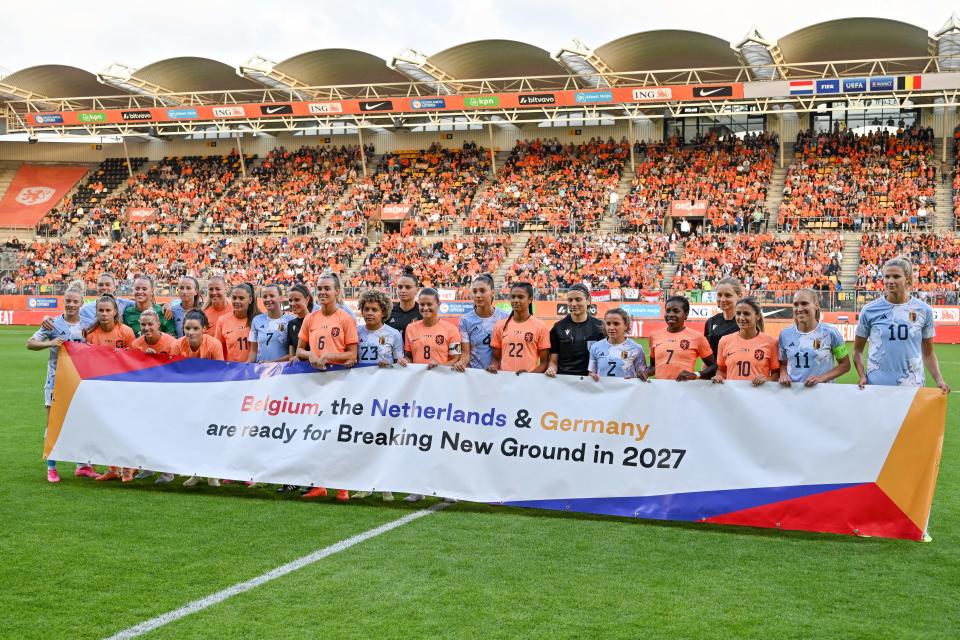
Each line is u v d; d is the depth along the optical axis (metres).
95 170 48.66
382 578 5.52
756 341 7.28
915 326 7.07
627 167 41.16
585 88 39.38
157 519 6.91
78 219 45.06
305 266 38.09
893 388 6.59
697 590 5.35
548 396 7.26
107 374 8.27
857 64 35.66
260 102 43.03
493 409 7.34
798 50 34.47
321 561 5.85
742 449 6.84
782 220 35.22
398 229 41.62
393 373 7.61
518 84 39.53
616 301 31.95
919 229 33.78
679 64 36.81
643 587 5.39
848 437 6.62
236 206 43.28
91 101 44.25
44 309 38.44
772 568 5.81
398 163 44.00
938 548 6.36
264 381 7.93
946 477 8.95
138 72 39.44
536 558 5.97
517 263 35.53
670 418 7.00
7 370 19.47
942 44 32.84
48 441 8.31
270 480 7.68
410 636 4.61
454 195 41.31
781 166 38.34
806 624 4.82
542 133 43.84
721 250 33.84
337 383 7.73
